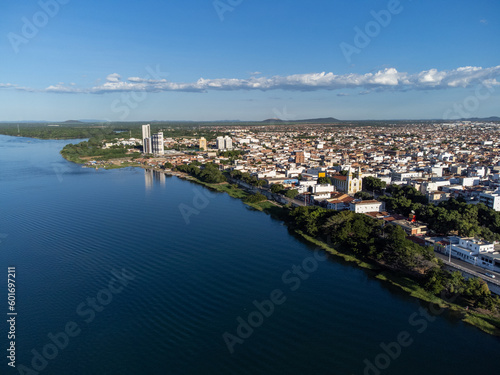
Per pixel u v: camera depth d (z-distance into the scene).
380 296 129.88
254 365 95.94
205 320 115.00
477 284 124.31
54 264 153.38
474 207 190.88
